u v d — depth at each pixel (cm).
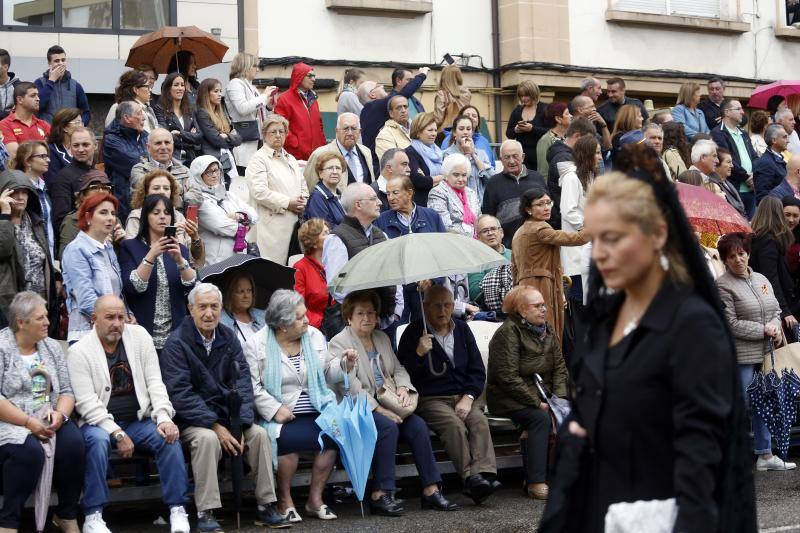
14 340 1217
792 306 1739
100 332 1260
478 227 1752
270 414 1314
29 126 1833
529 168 2172
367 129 2055
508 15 2742
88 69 2238
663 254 628
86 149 1616
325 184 1739
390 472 1344
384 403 1373
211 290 1292
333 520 1307
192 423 1262
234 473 1263
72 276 1342
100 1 2262
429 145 1942
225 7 2388
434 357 1432
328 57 2541
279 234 1766
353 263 1379
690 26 2973
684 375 607
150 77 1964
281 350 1341
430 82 2661
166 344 1296
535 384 1448
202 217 1628
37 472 1174
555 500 646
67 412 1219
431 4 2659
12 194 1414
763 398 1572
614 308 650
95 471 1209
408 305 1580
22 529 1263
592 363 644
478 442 1402
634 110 2156
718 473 600
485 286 1692
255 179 1772
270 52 2469
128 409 1263
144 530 1266
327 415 1312
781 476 1521
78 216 1371
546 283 1590
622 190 621
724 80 3042
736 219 1697
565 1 2797
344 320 1462
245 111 2027
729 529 600
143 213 1400
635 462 625
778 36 3138
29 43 2214
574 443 648
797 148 2477
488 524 1262
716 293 627
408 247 1365
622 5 2898
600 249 625
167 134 1614
